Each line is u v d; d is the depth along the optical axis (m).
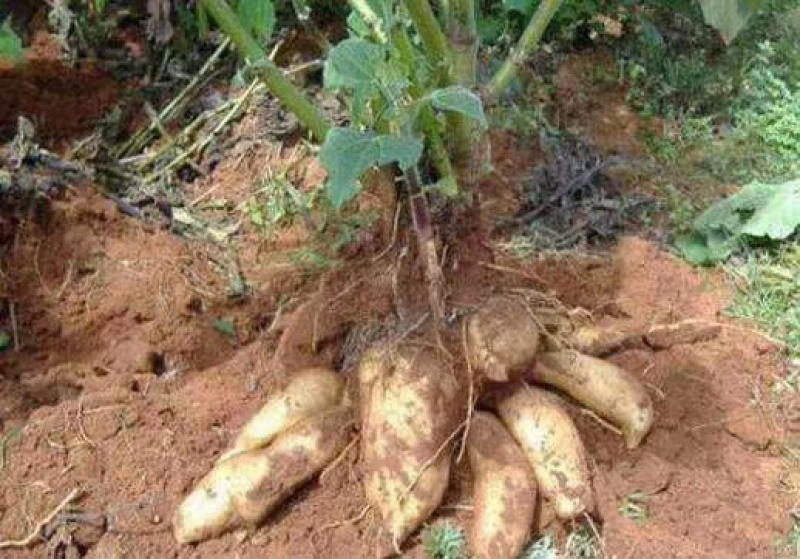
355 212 3.43
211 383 2.89
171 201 3.55
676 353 3.05
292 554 2.58
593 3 4.17
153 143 3.75
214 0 2.58
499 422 2.68
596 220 3.47
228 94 3.87
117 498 2.65
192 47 4.02
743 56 4.27
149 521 2.62
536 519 2.61
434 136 2.62
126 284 3.15
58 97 3.82
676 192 3.65
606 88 4.09
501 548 2.53
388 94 2.44
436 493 2.59
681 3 4.28
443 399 2.61
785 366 3.08
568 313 2.90
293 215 3.48
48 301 3.11
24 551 2.59
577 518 2.60
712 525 2.66
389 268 2.83
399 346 2.66
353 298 2.90
